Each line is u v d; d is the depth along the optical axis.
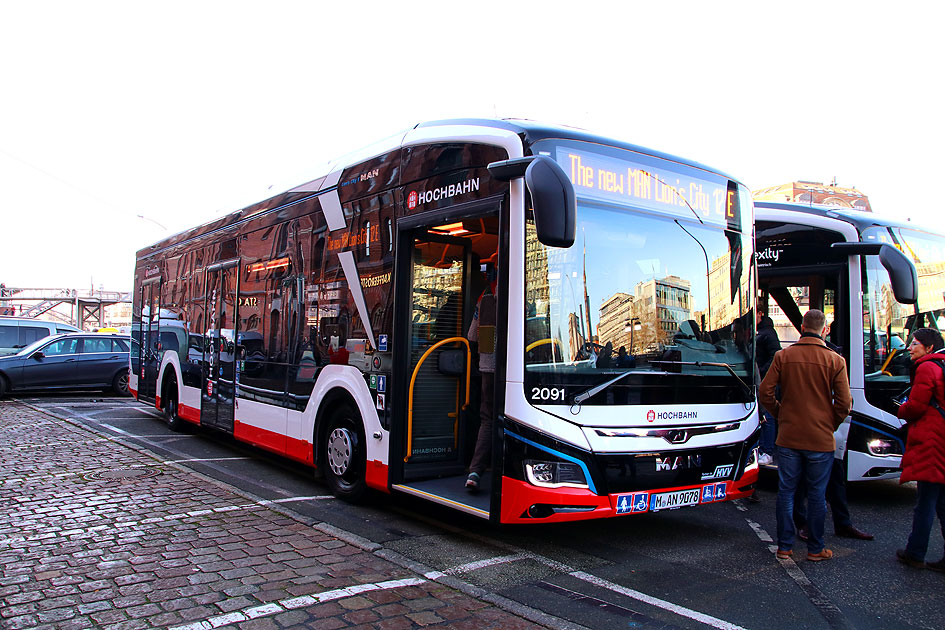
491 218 5.44
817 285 7.41
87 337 16.83
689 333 5.36
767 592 4.43
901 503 7.26
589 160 5.07
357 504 6.53
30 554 4.72
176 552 4.81
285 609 3.86
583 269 4.95
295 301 7.45
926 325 7.47
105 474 7.34
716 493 5.25
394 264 5.92
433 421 6.04
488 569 4.73
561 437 4.63
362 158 6.54
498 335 4.84
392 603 4.00
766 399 5.20
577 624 3.82
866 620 4.02
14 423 11.18
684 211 5.54
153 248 12.33
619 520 6.22
